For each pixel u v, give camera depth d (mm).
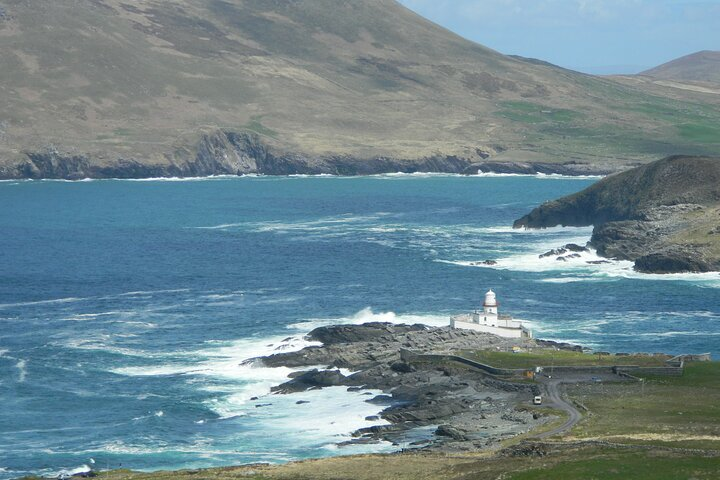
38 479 140000
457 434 152250
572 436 145625
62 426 167625
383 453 145875
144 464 150125
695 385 173625
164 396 181500
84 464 150500
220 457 151750
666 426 148750
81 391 185125
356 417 167250
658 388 172000
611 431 147500
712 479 119188
